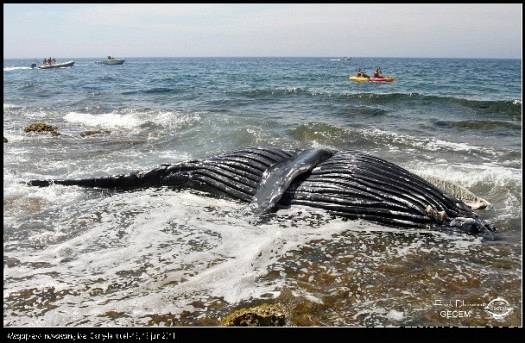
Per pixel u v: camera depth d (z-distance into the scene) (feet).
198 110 72.38
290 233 24.45
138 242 23.59
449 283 19.60
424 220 25.11
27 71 253.65
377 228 25.25
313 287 19.21
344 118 63.72
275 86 120.57
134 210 28.19
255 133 50.62
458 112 68.08
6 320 17.02
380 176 26.73
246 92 95.61
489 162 39.27
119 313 17.42
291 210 27.40
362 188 26.53
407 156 41.91
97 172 37.58
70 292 18.84
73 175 36.78
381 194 26.11
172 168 32.17
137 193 31.63
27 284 19.45
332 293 18.76
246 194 29.30
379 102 80.28
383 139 48.24
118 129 57.62
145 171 32.48
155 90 107.55
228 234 24.52
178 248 22.85
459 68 279.90
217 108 75.61
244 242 23.50
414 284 19.52
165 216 27.09
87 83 142.72
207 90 106.93
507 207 29.09
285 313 17.34
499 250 22.76
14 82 147.54
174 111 67.31
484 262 21.49
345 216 26.27
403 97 81.00
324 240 23.68
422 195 25.94
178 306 17.85
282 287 19.15
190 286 19.20
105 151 45.44
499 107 69.97
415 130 54.65
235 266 20.86
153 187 32.58
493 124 55.98
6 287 19.21
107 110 74.23
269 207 27.09
